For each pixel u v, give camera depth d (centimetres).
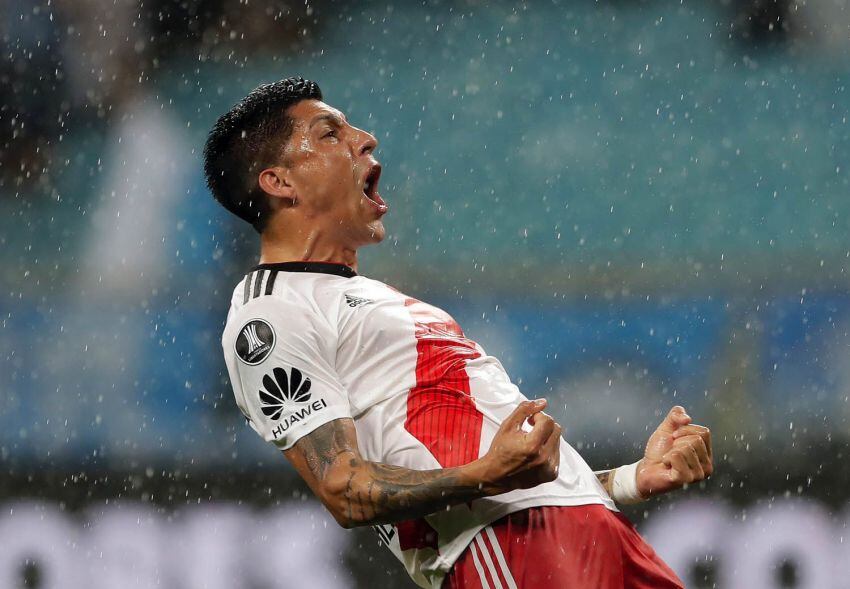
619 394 3144
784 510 2534
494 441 810
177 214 3616
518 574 857
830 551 2480
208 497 2838
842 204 3750
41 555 2555
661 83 3966
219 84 3897
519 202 3819
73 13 3816
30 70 3775
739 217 3759
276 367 887
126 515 2606
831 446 2972
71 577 2512
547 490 888
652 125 3916
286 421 877
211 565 2464
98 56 3825
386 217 3806
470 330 3394
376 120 3978
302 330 898
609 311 3272
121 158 3738
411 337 922
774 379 3114
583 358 3216
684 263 3647
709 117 3919
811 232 3716
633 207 3781
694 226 3753
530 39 4053
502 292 3528
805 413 3058
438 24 4075
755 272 3512
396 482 827
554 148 3909
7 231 3606
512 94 3988
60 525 2608
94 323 3272
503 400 920
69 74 3784
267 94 1004
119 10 3862
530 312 3334
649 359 3186
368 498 830
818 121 3875
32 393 3119
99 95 3800
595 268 3644
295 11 3997
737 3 4009
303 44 4000
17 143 3712
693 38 4006
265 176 987
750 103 3912
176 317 3294
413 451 881
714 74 3959
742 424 3055
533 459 796
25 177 3678
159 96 3850
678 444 958
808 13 3950
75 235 3612
